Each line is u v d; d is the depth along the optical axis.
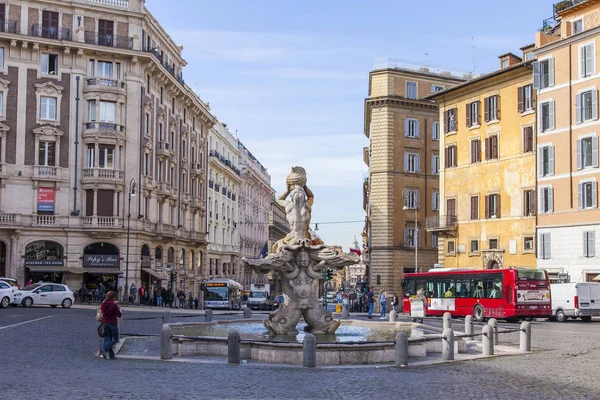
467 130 66.25
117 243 67.12
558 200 55.69
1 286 50.25
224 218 109.94
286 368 18.83
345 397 14.17
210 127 98.44
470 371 18.75
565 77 55.50
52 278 65.94
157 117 74.94
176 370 18.16
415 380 16.83
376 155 77.88
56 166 65.69
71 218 65.88
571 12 56.12
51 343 25.05
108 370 17.92
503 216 61.47
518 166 60.22
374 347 20.47
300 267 24.81
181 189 83.50
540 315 44.12
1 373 16.88
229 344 19.89
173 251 80.00
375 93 78.69
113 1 68.88
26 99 65.31
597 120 52.72
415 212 75.56
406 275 54.12
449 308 48.72
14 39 64.44
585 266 52.88
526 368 19.52
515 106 60.94
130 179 68.06
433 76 79.69
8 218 63.47
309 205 25.52
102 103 67.44
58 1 66.69
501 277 44.66
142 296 66.25
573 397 14.58
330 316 25.12
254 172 134.88
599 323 44.97
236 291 77.12
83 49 66.75
